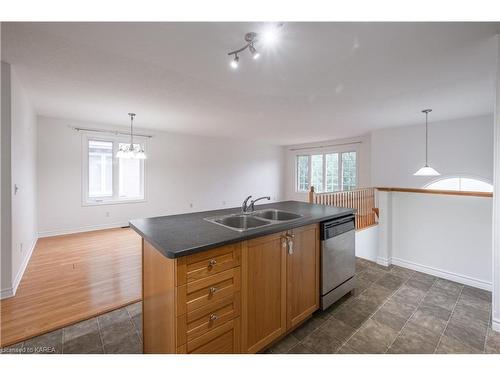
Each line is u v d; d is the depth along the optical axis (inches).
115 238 173.8
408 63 87.2
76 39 72.5
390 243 130.0
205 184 262.1
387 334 72.3
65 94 122.7
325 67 90.5
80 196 188.1
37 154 168.9
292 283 70.7
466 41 72.2
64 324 76.5
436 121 186.9
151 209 223.9
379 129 219.6
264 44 74.0
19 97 107.0
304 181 323.0
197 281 48.4
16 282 101.3
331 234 83.3
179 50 78.2
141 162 219.1
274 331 64.9
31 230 144.9
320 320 79.4
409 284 106.5
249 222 84.0
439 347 66.8
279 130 225.8
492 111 156.3
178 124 198.7
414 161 201.2
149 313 59.2
